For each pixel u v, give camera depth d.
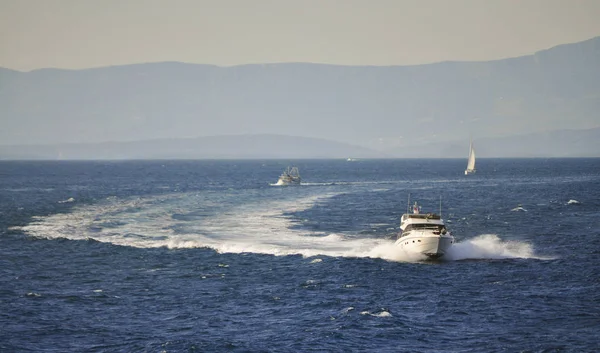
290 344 158.00
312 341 159.75
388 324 171.75
